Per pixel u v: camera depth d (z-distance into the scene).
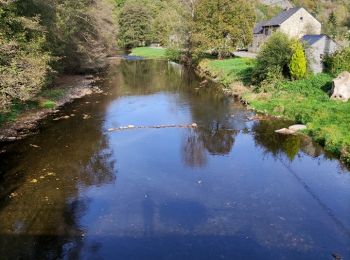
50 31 29.64
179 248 11.09
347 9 114.62
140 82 40.44
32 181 15.44
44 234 11.84
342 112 22.92
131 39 96.00
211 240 11.46
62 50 33.94
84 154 18.48
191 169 16.86
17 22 22.91
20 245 11.27
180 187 15.05
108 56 70.44
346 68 31.17
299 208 13.32
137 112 26.89
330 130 19.86
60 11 35.31
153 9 105.31
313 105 24.97
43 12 27.92
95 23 43.50
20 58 20.55
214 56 57.84
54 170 16.56
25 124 22.95
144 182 15.52
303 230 11.95
